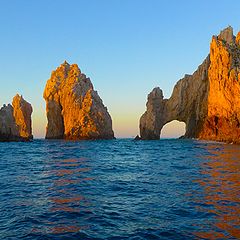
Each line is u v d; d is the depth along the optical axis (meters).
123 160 40.19
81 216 12.64
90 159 41.47
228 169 27.61
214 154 46.12
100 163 35.81
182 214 12.70
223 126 89.69
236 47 94.25
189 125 118.62
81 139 121.75
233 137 83.44
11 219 12.19
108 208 13.95
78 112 126.81
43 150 61.50
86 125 123.50
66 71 142.88
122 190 18.36
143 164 34.53
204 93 111.50
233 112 86.44
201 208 13.55
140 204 14.65
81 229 10.97
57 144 89.25
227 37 100.44
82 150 61.75
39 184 20.56
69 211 13.41
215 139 92.81
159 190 18.11
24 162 36.94
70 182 21.39
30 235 10.32
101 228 11.08
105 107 132.38
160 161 37.66
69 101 129.75
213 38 96.50
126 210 13.57
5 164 34.62
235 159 37.38
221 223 11.32
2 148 69.44
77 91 130.38
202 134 105.19
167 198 15.82
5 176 24.59
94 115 125.06
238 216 12.17
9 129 106.12
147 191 17.92
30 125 146.12
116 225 11.41
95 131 123.44
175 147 68.81
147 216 12.55
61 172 27.14
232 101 87.12
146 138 118.81
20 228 11.08
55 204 14.77
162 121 121.69
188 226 11.09
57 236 10.23
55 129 137.50
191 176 23.59
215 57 94.50
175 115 121.00
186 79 121.00
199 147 66.06
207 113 106.44
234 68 87.25
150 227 11.09
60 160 39.59
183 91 120.44
